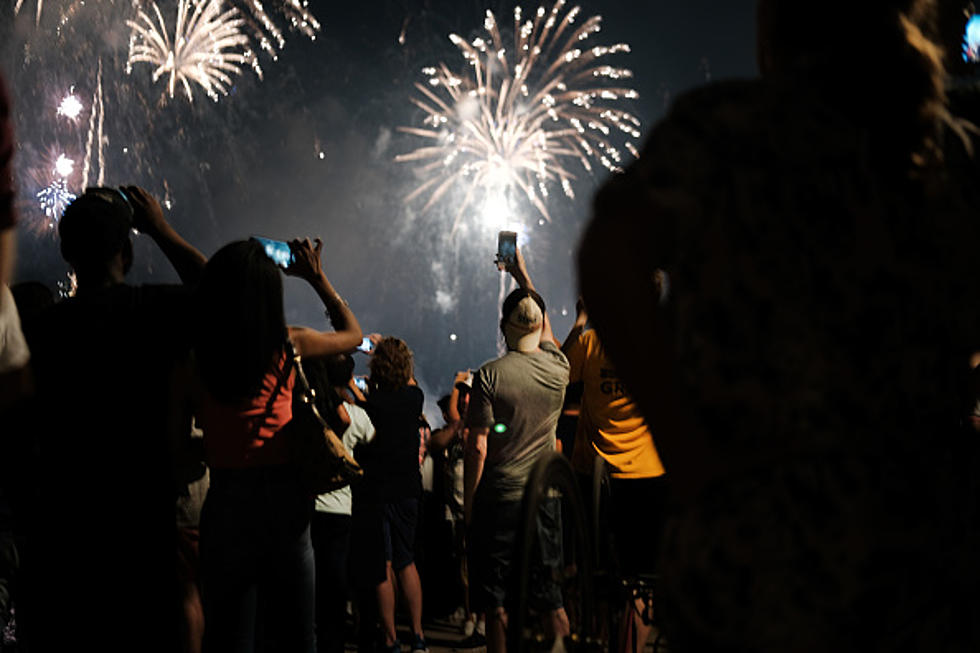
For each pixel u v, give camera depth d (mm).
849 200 1368
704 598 1342
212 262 3365
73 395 2682
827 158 1375
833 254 1348
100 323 2725
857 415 1328
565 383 4527
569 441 6227
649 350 1330
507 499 4445
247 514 3459
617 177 1391
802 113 1396
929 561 1326
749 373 1325
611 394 4398
